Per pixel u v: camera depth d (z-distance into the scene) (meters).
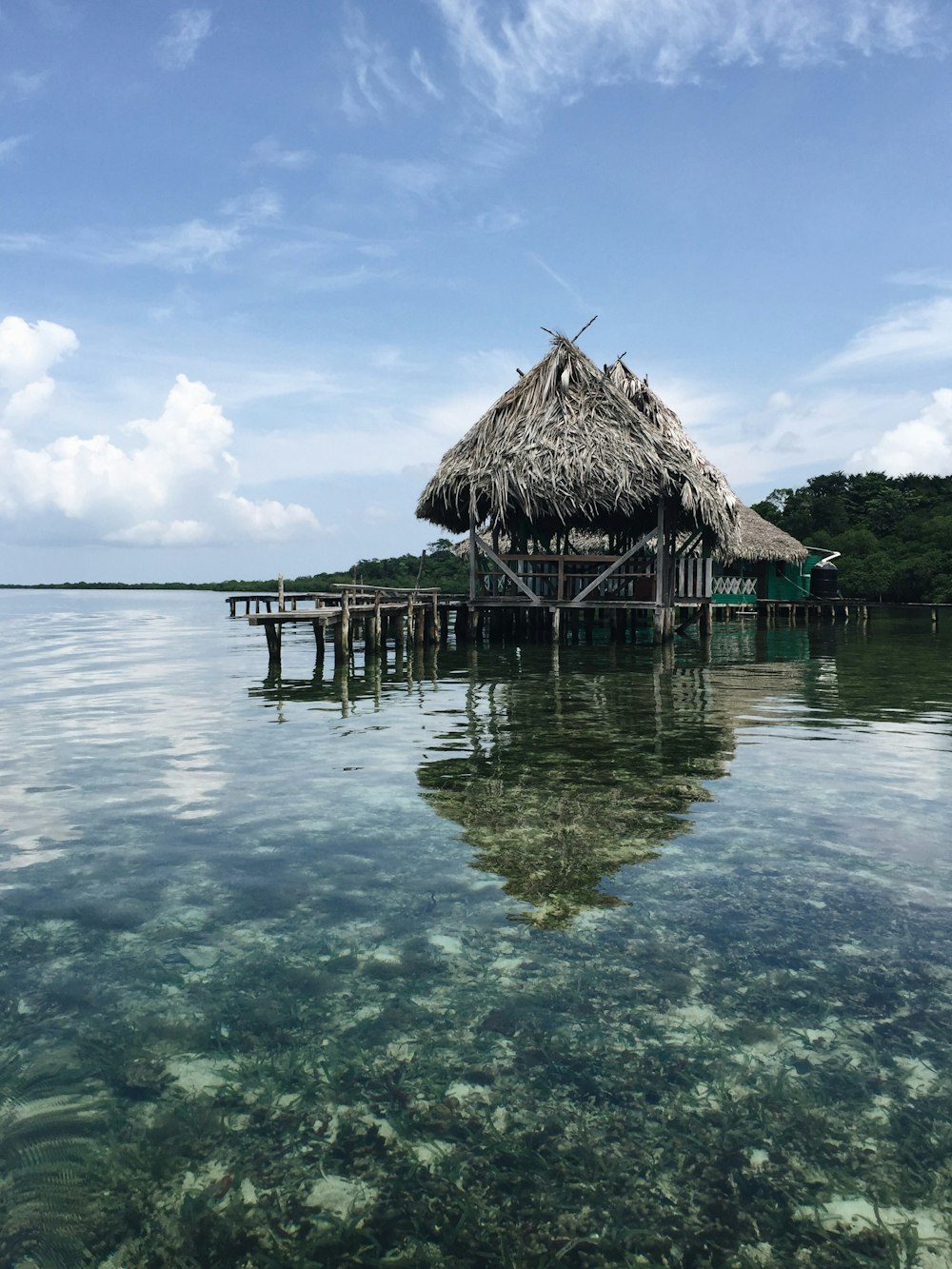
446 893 4.22
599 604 19.62
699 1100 2.59
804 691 12.16
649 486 17.39
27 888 4.31
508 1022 3.03
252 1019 3.06
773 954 3.55
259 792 6.20
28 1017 3.09
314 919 3.92
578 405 18.25
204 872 4.53
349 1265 2.00
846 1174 2.29
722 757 7.39
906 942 3.66
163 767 7.07
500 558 19.42
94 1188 2.25
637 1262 2.00
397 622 18.53
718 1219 2.13
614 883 4.34
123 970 3.44
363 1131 2.46
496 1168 2.32
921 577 51.88
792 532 68.31
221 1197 2.23
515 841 5.04
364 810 5.70
